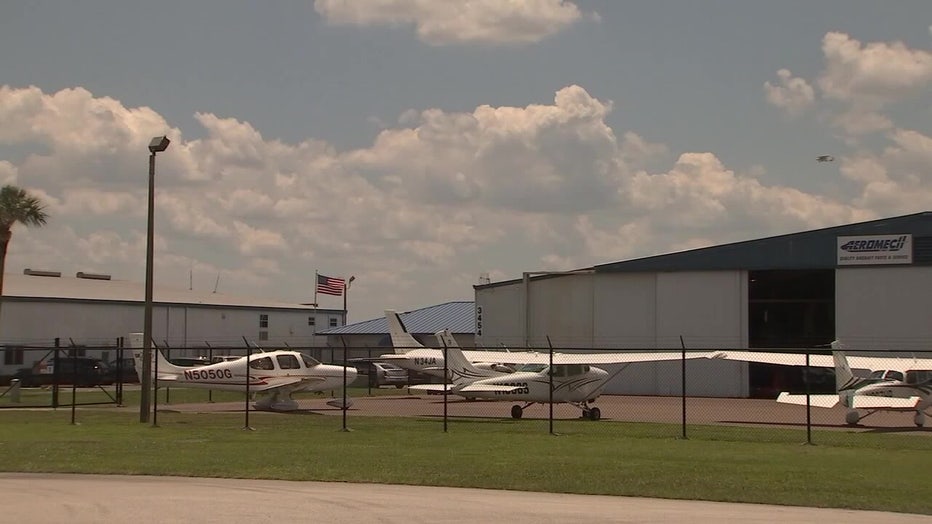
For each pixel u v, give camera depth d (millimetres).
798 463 20469
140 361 41188
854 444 25562
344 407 29062
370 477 17578
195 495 15305
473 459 20594
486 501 14867
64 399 48125
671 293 58281
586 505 14586
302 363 41344
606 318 60062
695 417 38406
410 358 55250
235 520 12953
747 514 13930
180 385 41000
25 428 28797
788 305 56156
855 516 13883
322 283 92188
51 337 76500
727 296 56969
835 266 54500
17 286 79000
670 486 16625
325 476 17703
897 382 34531
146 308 32094
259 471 18328
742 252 56594
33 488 16109
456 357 39031
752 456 21891
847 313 54156
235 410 40344
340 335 98438
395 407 44250
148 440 24797
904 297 53094
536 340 62531
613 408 44906
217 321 91812
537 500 15039
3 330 73375
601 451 22703
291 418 34625
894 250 53312
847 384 35594
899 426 34562
